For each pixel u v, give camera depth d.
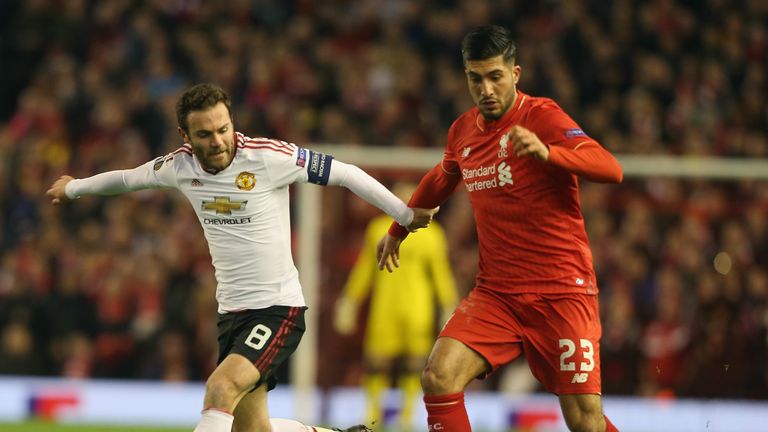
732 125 54.69
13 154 52.44
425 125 52.41
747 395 40.62
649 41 57.28
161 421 44.12
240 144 19.91
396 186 39.62
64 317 46.16
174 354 45.06
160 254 47.56
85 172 51.84
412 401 38.78
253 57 56.50
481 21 57.88
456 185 22.02
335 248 40.03
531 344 20.53
